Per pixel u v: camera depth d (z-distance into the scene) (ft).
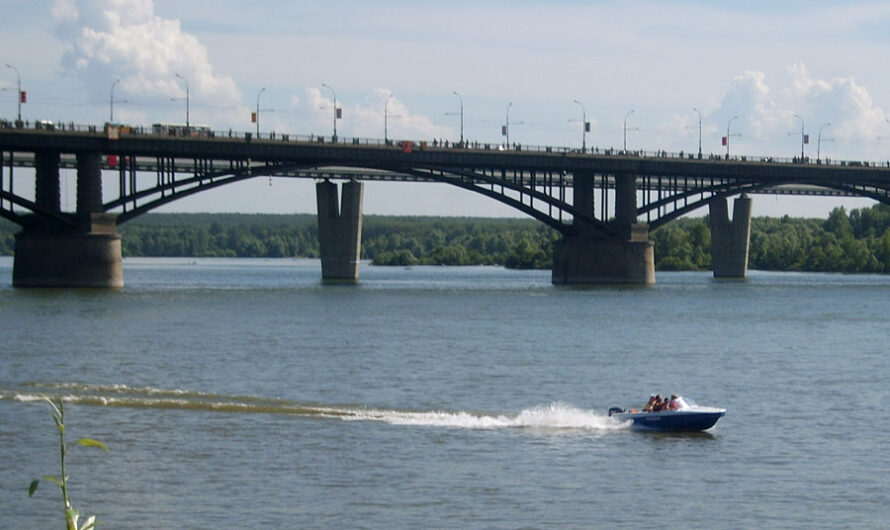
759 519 187.62
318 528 179.32
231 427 252.21
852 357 425.69
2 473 209.67
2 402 278.87
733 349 450.30
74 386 313.32
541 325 554.05
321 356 402.31
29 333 469.98
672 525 183.73
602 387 335.26
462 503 193.26
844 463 226.58
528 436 246.88
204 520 182.91
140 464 217.15
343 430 250.16
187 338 460.96
